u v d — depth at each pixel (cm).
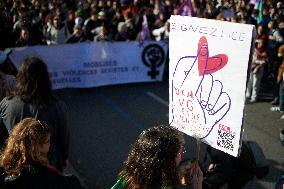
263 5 1238
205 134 280
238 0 1318
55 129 320
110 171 555
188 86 283
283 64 763
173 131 214
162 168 198
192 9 1030
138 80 953
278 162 589
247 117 761
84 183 522
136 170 202
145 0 1334
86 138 656
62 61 870
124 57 923
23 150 226
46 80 314
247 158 357
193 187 274
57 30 973
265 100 852
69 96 852
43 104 310
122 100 837
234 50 245
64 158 347
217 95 263
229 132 263
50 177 231
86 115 752
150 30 1058
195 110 283
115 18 1088
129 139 656
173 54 288
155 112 774
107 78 924
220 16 1043
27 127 232
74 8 1317
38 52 839
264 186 521
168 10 1246
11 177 225
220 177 350
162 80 973
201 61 268
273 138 674
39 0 1230
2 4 1132
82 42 881
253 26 232
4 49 787
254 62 805
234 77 249
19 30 895
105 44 897
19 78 310
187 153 603
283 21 983
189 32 271
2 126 318
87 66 895
